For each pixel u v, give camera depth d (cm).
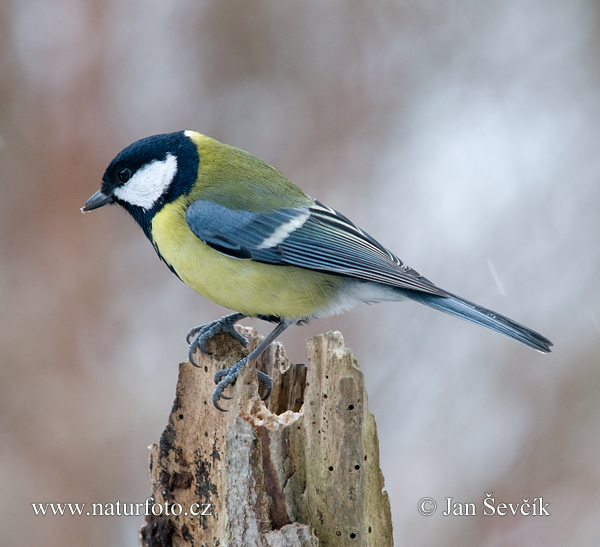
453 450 1152
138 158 824
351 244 830
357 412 614
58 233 1259
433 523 1095
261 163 868
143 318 1238
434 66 1416
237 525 611
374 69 1396
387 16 1416
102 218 1277
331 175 1331
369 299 841
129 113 1318
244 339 784
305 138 1341
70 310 1220
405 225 1305
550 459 1129
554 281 1242
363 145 1351
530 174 1342
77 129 1295
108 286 1245
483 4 1450
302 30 1387
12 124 1295
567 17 1448
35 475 1119
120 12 1354
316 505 620
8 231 1259
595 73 1409
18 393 1172
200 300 1248
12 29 1335
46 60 1330
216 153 849
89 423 1155
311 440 624
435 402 1183
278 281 801
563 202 1312
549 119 1396
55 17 1342
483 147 1370
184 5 1366
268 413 634
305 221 823
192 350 755
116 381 1189
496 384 1189
